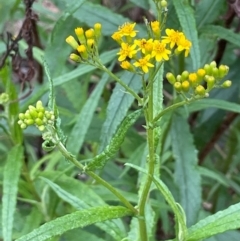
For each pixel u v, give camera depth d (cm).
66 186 55
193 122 74
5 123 59
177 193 63
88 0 68
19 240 38
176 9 50
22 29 57
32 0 56
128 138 68
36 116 38
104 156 38
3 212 48
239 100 73
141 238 42
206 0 59
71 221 39
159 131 40
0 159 68
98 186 61
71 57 39
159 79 43
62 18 52
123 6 83
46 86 56
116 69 76
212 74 37
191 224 56
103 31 61
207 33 58
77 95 68
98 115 67
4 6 67
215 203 76
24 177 61
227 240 61
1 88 64
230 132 76
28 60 58
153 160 39
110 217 40
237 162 76
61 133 38
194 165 58
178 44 38
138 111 37
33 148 81
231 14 63
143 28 62
